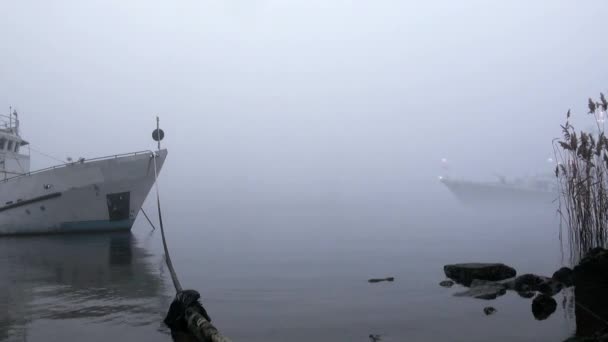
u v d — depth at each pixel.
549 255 12.96
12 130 23.08
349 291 8.67
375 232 20.66
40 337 5.97
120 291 8.71
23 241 17.70
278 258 12.95
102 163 19.84
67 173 19.66
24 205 19.66
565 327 6.15
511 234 19.62
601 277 7.44
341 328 6.33
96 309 7.35
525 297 7.91
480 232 20.59
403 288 8.88
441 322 6.55
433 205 49.75
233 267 11.46
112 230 20.88
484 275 9.38
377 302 7.79
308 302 7.83
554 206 46.72
